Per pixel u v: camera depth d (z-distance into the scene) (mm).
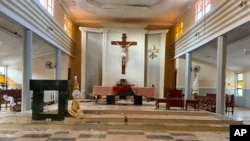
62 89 7559
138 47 15781
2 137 5852
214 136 6426
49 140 5609
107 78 15633
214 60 14547
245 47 10875
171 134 6559
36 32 9180
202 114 8719
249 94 14336
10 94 11500
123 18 15867
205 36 10281
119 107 9758
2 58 14070
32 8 8688
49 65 15234
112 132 6621
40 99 7543
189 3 12570
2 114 8352
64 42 13734
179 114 8703
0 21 8820
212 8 9570
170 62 17031
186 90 12914
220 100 8945
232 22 7949
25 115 7730
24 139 5668
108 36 15844
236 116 10281
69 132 6516
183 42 13578
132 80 15633
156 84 16078
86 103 11656
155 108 9688
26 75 8664
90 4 13227
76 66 16844
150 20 16156
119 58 15734
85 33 16172
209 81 15203
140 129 7066
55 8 11859
